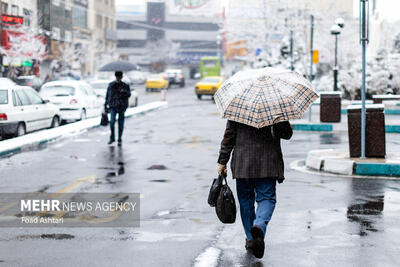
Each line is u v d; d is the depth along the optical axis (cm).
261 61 7725
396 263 806
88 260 828
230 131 861
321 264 805
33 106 2717
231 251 870
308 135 2670
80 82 3544
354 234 958
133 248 889
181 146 2283
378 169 1559
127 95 2342
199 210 1153
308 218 1070
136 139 2552
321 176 1552
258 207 852
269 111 811
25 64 8500
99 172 1658
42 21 10494
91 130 2967
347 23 7500
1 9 8306
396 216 1084
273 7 8344
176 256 847
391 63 5056
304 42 7494
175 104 5438
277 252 863
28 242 925
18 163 1847
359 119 1669
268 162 847
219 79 6462
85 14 13312
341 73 5141
